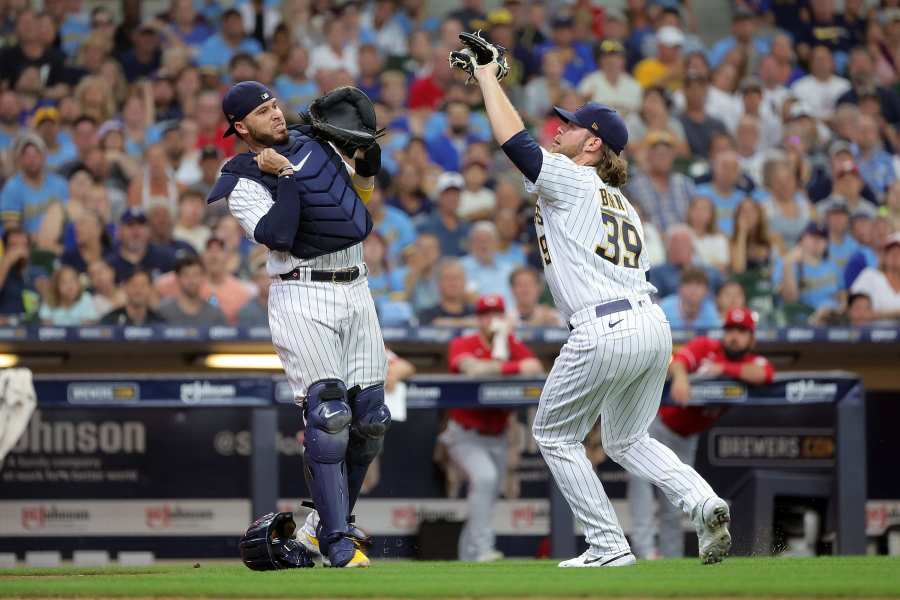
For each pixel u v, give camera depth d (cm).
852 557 2131
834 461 2878
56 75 4312
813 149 4516
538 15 4856
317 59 4647
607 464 3322
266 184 1733
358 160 1828
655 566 1725
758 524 3106
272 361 3509
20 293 3641
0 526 3272
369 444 1797
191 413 3347
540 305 3844
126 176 3947
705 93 4531
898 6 5181
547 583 1410
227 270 3750
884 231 4119
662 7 5019
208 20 4741
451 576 1549
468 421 3027
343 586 1396
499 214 3981
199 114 4212
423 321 3644
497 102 1698
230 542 3347
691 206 4041
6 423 2488
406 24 4872
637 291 1712
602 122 1764
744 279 3972
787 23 5153
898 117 4878
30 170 3841
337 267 1750
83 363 3484
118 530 3312
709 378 2838
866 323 3838
